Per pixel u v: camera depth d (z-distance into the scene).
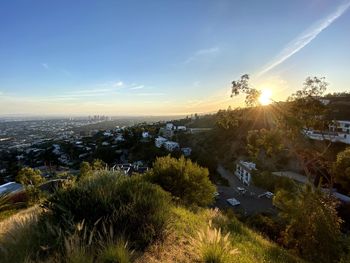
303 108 15.30
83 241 3.77
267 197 39.56
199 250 4.38
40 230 4.35
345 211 19.64
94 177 6.33
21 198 12.88
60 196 5.16
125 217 4.72
